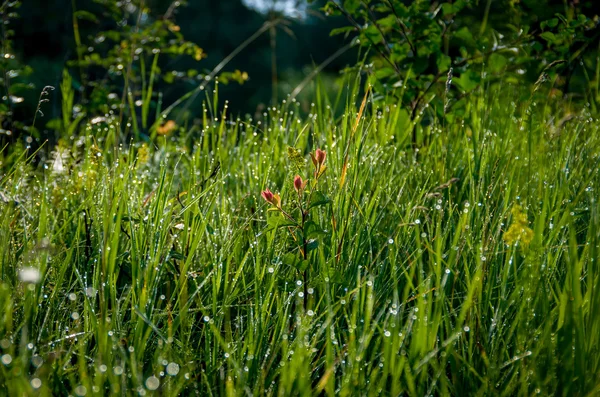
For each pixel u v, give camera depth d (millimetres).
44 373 1639
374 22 4020
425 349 1749
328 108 3850
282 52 23781
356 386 1672
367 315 1759
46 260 1996
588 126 3447
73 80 5414
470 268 2186
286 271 2291
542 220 1981
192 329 2121
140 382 1587
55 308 2070
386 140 3152
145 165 3535
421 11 3957
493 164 2814
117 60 5559
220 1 23297
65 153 3371
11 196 2395
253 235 2459
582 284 2102
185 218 2365
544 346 1796
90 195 2422
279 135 3562
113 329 1913
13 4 4840
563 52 4062
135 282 2055
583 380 1702
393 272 2074
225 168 3273
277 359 1935
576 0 4590
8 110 4438
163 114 4555
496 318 1948
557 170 2666
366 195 2498
